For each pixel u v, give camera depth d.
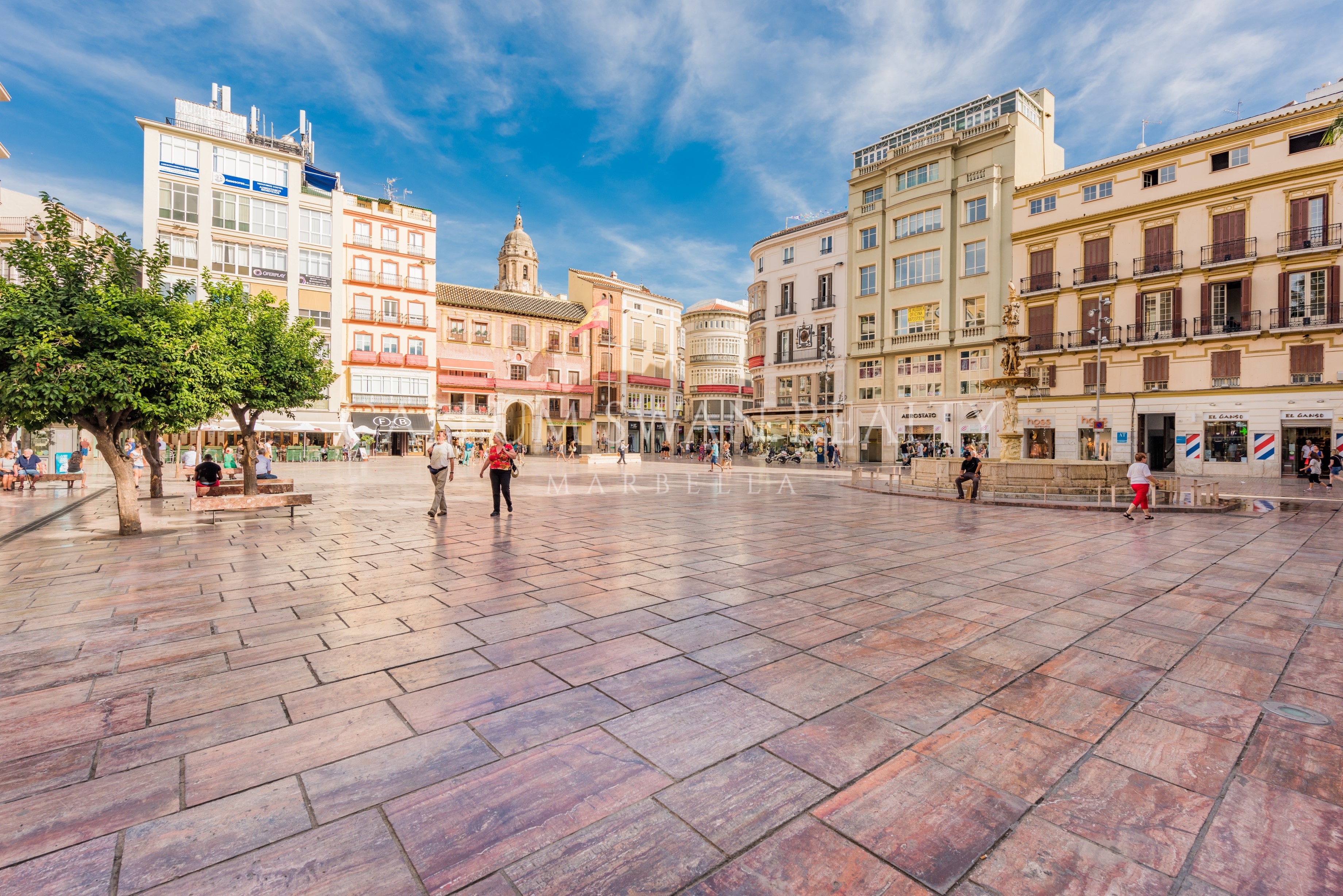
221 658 3.93
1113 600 5.46
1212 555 7.66
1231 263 26.44
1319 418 24.48
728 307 58.56
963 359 34.78
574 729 3.01
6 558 7.15
